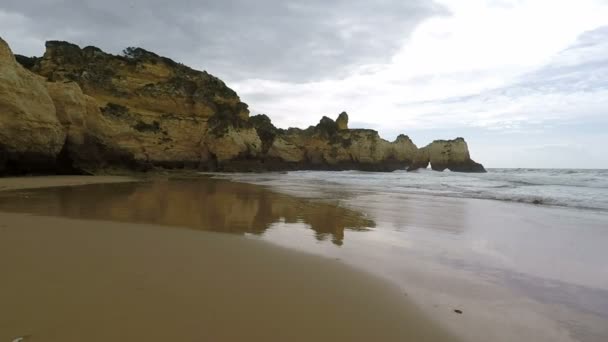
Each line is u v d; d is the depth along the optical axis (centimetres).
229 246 733
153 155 4862
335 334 379
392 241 857
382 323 413
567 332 412
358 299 481
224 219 1104
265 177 4281
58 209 1138
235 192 2047
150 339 341
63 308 396
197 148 5578
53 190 1728
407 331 396
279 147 7744
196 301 439
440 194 2120
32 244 660
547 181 3400
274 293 484
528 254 755
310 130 8538
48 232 770
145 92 5131
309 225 1043
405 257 714
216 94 6116
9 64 2273
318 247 772
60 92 2806
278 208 1398
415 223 1111
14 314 376
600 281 592
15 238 699
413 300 488
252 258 651
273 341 356
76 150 2875
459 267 655
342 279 559
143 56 5419
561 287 561
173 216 1116
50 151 2575
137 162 3703
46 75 4456
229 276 543
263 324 391
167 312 404
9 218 927
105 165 3272
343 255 711
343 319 417
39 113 2450
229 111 6184
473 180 3719
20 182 2020
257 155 6481
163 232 839
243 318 402
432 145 9369
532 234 965
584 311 473
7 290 439
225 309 422
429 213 1330
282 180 3609
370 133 8394
